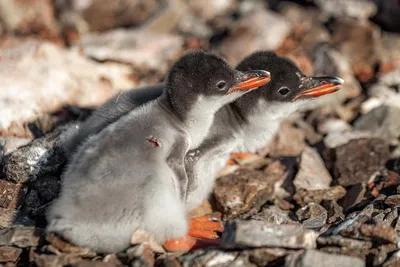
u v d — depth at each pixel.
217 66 11.52
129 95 12.47
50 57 16.98
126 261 10.07
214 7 23.16
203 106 11.41
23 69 16.25
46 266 9.88
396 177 13.05
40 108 15.32
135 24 22.86
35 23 21.45
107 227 10.18
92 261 9.82
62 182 10.81
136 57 19.22
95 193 10.16
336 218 11.91
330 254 9.62
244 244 9.78
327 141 15.35
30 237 10.48
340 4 22.03
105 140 10.59
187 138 11.17
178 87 11.26
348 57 20.08
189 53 11.70
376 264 9.86
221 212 12.74
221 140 12.28
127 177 10.24
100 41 20.61
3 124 14.51
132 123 10.82
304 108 17.06
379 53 20.28
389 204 11.77
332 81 12.72
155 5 23.19
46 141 12.32
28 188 12.07
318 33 20.66
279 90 12.67
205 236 11.30
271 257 9.73
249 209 12.68
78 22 22.08
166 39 20.72
